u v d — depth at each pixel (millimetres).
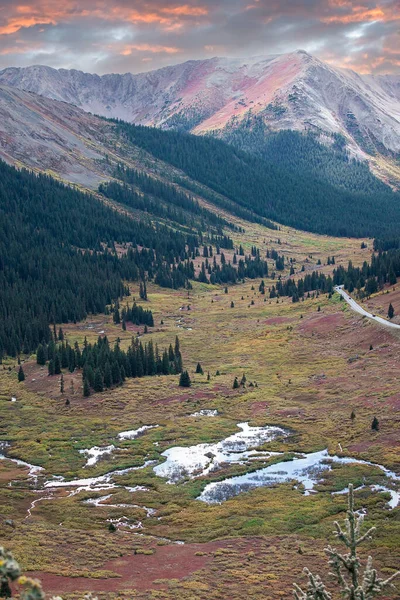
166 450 111312
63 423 131000
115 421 130750
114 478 98375
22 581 12555
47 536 70375
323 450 104938
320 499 82625
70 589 53406
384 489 84000
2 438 122938
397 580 54156
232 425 123500
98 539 70375
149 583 55812
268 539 69375
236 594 52625
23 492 93125
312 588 18578
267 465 99562
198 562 62438
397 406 118312
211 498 87375
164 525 77500
